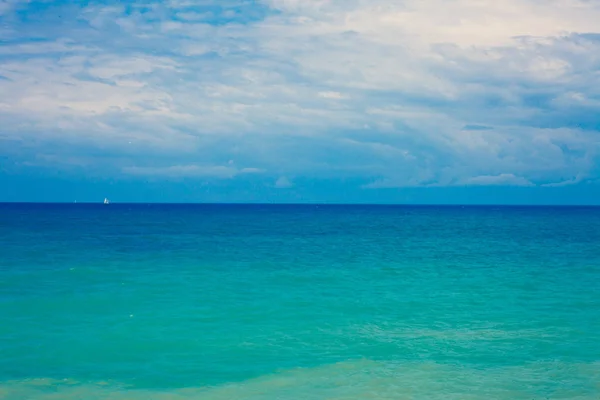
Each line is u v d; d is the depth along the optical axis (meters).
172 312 23.20
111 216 139.12
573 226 101.38
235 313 23.20
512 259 44.31
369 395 13.80
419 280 33.00
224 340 18.94
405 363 16.41
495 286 30.70
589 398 13.61
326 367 16.08
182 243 57.38
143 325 20.91
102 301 25.22
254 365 16.28
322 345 18.38
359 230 87.69
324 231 84.31
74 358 16.89
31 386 14.49
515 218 150.12
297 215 171.88
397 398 13.59
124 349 17.83
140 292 27.64
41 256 42.25
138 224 96.38
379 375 15.33
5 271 33.72
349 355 17.28
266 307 24.52
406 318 22.52
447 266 39.66
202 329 20.44
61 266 36.53
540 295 27.86
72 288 28.39
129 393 14.05
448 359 16.81
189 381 14.94
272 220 127.56
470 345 18.38
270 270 36.91
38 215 139.88
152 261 40.53
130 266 37.44
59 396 13.79
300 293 28.20
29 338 18.95
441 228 94.88
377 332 20.12
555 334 19.83
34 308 23.52
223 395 13.91
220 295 27.31
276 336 19.52
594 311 23.94
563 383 14.65
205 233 74.88
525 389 14.20
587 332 20.12
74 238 60.78
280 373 15.56
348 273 35.75
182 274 34.28
